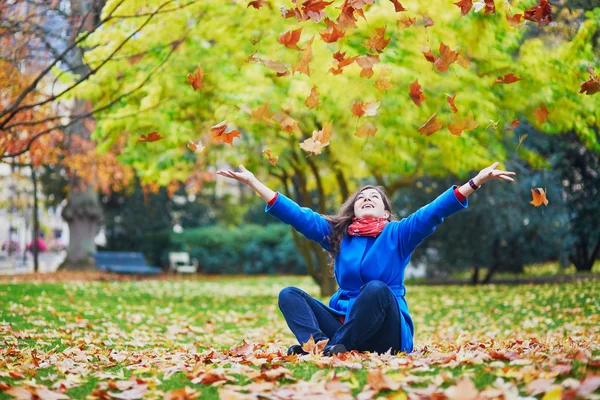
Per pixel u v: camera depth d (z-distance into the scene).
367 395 2.79
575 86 8.72
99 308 9.76
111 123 9.99
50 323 7.46
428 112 8.91
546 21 4.56
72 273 20.12
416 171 12.49
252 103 9.19
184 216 30.39
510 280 17.02
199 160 12.75
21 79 9.37
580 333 6.77
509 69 8.85
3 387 3.19
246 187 31.27
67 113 14.72
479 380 2.99
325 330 4.09
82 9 9.90
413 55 8.30
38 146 10.77
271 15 8.41
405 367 3.27
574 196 16.08
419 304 11.66
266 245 27.20
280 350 4.46
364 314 3.79
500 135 10.31
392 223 4.18
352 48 8.15
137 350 5.52
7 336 5.96
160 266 27.95
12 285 11.94
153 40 9.18
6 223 38.22
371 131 4.57
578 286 12.64
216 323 8.88
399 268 4.12
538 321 8.60
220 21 8.73
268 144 11.47
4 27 8.20
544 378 2.82
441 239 17.08
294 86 8.65
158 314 9.65
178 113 10.64
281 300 4.09
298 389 2.94
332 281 12.78
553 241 15.87
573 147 15.34
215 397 2.96
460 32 8.01
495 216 15.40
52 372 3.84
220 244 27.19
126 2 8.08
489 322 9.02
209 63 9.42
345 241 4.25
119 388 3.22
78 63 11.27
